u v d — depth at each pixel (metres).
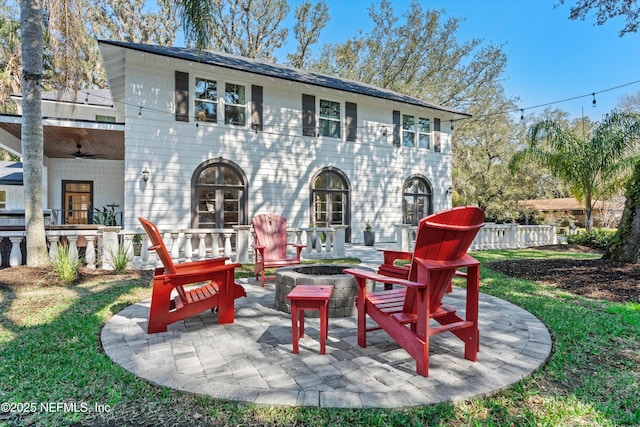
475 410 1.92
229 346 2.85
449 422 1.82
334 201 12.12
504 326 3.37
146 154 9.03
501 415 1.88
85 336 3.06
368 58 20.27
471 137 20.98
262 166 10.66
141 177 8.97
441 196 14.45
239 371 2.37
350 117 12.35
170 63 9.15
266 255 5.98
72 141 10.12
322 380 2.23
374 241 11.94
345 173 12.23
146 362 2.53
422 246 2.27
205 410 1.93
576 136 11.63
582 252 10.56
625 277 5.60
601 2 7.55
